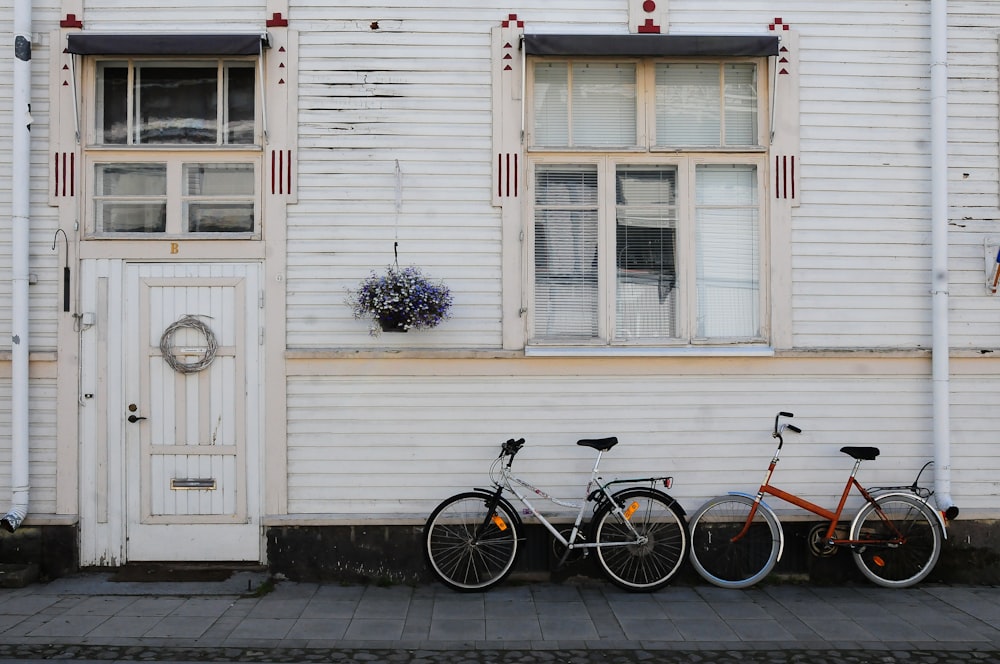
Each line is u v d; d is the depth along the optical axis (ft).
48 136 21.07
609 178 21.61
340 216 21.13
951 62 21.76
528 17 21.39
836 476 21.29
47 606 18.76
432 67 21.30
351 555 20.75
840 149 21.58
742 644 17.17
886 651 16.96
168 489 20.97
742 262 21.63
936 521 20.67
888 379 21.45
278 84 21.17
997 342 21.58
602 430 21.09
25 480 20.49
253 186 21.40
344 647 16.85
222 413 20.97
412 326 20.25
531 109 21.65
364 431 20.93
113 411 20.92
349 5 21.27
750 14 21.54
